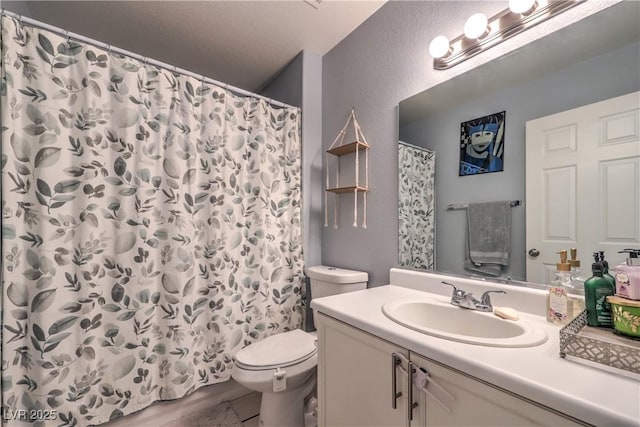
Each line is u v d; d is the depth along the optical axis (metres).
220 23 1.69
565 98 0.91
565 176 0.90
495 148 1.08
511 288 0.99
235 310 1.67
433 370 0.72
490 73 1.11
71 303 1.22
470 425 0.64
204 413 1.56
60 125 1.21
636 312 0.63
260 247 1.78
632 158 0.77
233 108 1.72
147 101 1.43
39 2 1.49
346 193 1.80
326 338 1.09
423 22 1.36
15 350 1.11
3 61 1.11
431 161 1.31
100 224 1.30
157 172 1.45
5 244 1.10
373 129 1.62
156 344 1.42
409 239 1.40
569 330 0.67
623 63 0.80
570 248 0.88
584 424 0.48
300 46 1.93
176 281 1.46
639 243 0.75
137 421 1.40
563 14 0.93
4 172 1.10
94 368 1.26
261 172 1.80
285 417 1.33
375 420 0.88
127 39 1.83
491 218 1.08
